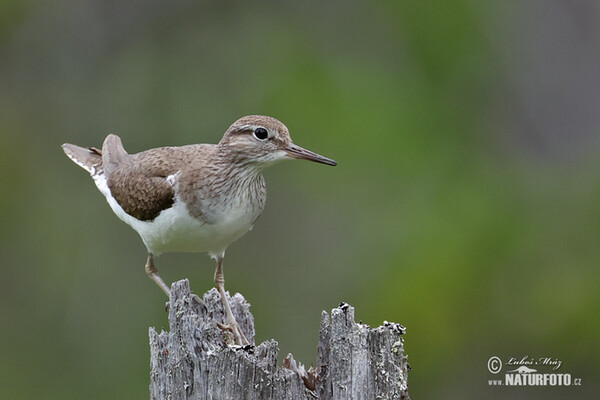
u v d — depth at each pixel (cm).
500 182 1544
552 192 1533
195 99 1580
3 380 1499
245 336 943
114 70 1608
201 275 1527
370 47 1620
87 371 1507
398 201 1527
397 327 764
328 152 1534
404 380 762
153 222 992
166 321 1508
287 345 1459
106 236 1555
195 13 1617
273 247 1537
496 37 1598
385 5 1617
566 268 1460
